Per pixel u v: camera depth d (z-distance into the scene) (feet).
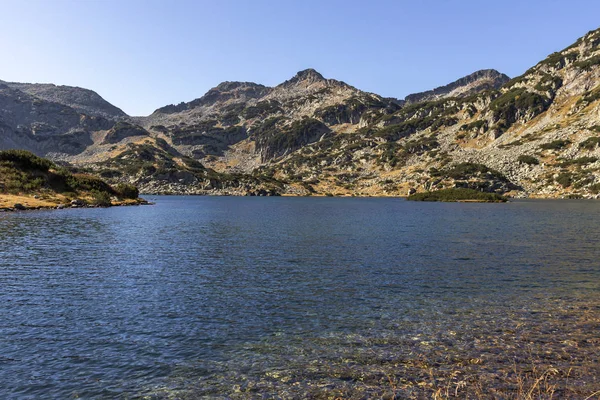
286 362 49.03
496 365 47.96
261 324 62.44
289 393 41.81
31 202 338.13
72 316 66.03
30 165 412.36
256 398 40.86
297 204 607.78
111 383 43.93
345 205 564.71
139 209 404.98
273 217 310.86
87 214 303.89
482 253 130.82
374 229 211.61
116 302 74.08
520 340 55.47
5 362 48.78
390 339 56.08
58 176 431.43
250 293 80.64
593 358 49.55
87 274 98.07
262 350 52.60
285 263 113.50
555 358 49.70
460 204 565.94
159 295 79.15
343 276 96.58
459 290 83.10
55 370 46.88
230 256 125.08
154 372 46.52
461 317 65.57
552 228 213.25
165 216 309.63
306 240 165.37
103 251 133.80
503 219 279.49
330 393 41.75
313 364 48.47
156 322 63.26
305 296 78.64
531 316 65.82
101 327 60.90
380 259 119.96
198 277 95.25
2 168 383.04
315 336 57.31
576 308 70.13
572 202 601.21
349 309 70.23
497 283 89.30
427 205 543.39
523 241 160.25
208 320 64.23
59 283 88.63
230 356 50.78
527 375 45.39
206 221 266.36
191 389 42.73
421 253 131.03
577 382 43.78
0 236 166.20
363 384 43.60
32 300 75.15
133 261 115.75
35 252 130.00
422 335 57.57
